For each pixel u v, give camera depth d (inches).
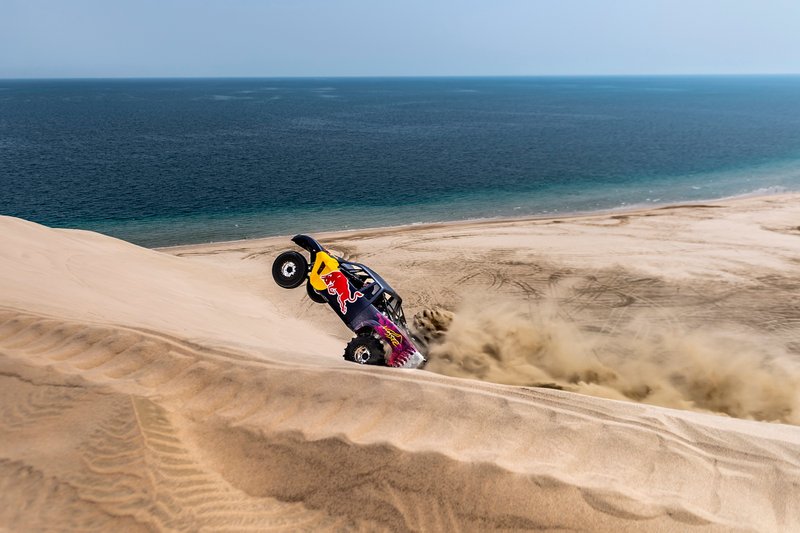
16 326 213.8
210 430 157.9
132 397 168.9
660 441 150.2
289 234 956.6
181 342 206.5
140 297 358.0
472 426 155.4
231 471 143.6
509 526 123.1
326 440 150.0
